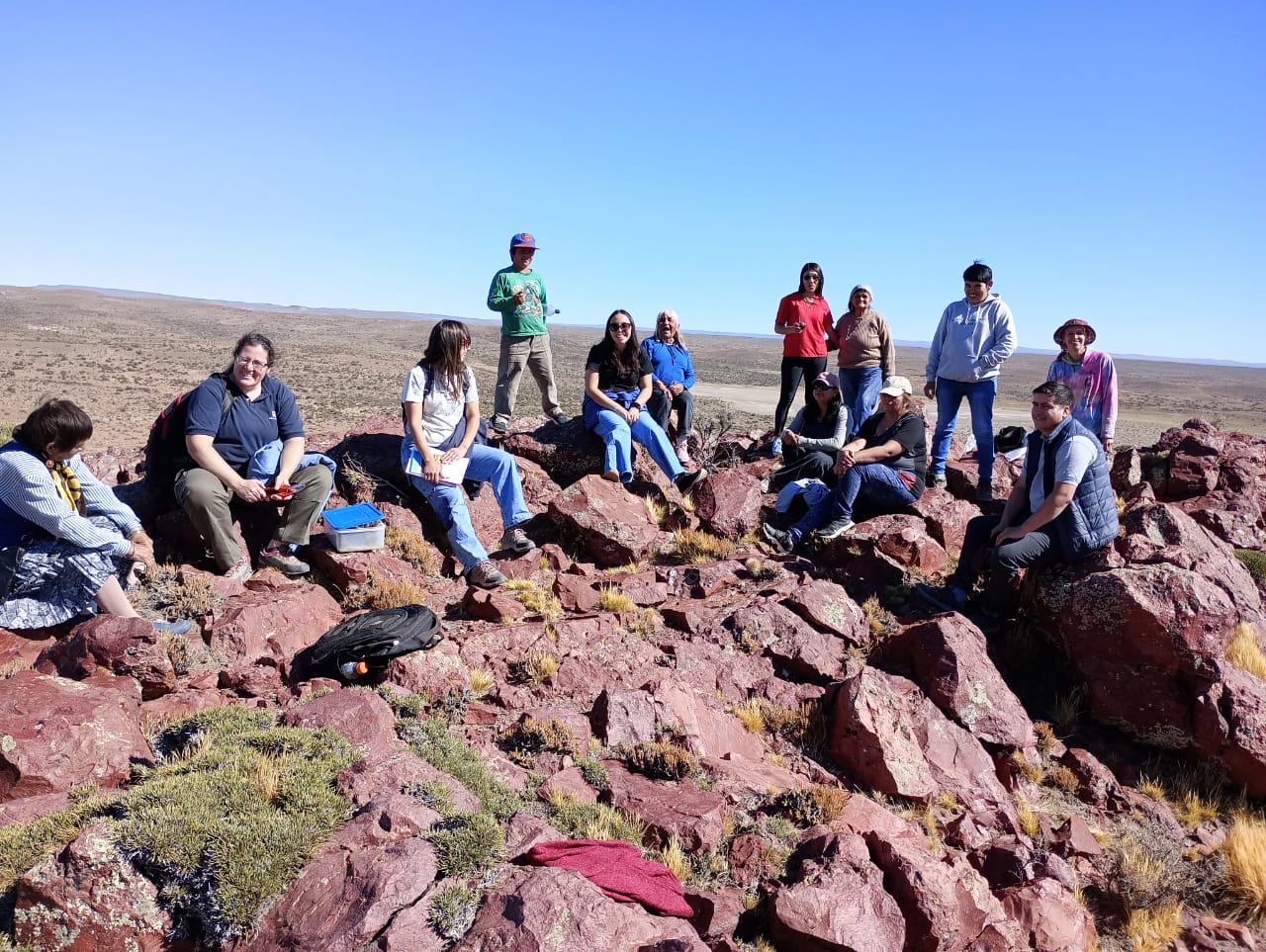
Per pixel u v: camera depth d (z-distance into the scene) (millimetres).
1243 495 11062
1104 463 7629
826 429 10305
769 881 4781
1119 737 7273
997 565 7645
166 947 3525
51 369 87125
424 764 4609
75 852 3484
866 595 8492
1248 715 6652
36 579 5855
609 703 5969
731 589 8336
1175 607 6898
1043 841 5945
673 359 11422
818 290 11734
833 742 6473
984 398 10156
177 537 7602
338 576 7398
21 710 4504
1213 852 6062
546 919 3553
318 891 3656
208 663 5953
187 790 3939
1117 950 5242
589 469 10641
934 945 4602
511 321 11203
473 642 6598
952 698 6797
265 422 7453
